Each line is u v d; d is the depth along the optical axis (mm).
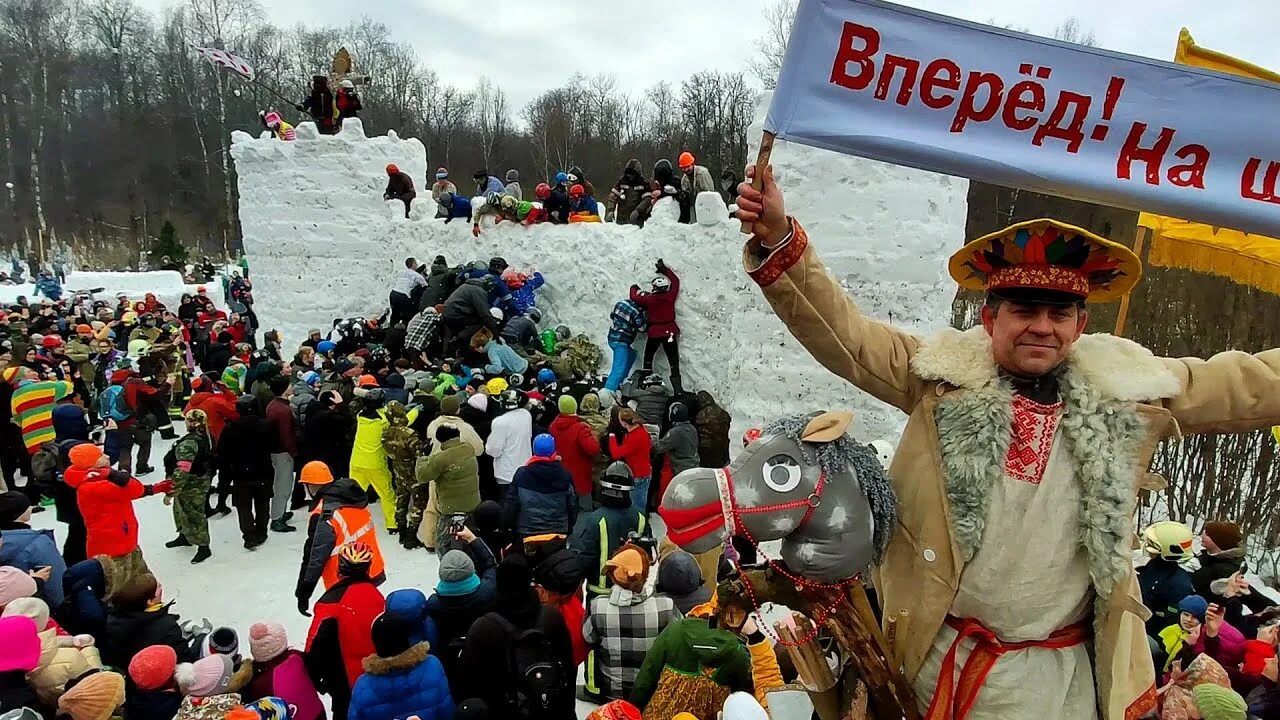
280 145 15586
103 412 12352
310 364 12680
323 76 16312
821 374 8336
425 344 12406
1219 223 2215
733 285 10469
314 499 6863
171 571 8125
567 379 10625
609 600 4941
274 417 8781
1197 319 9898
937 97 2219
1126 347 2363
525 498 6801
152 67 53969
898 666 2377
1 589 4520
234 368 12055
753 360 8734
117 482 6676
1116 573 2143
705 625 3959
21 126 46469
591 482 8125
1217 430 2301
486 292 12719
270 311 16109
